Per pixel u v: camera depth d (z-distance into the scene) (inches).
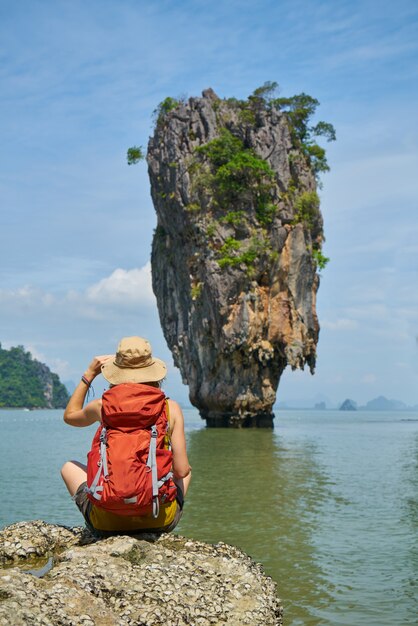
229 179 2415.1
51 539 226.1
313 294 2576.3
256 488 693.3
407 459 1082.1
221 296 2335.1
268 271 2425.0
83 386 217.9
